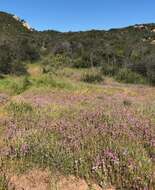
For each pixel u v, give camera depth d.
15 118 12.62
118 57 45.22
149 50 44.22
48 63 49.75
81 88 24.42
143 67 36.53
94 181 7.34
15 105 14.61
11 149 8.89
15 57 42.38
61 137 9.66
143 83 34.16
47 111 14.04
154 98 21.56
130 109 13.91
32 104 15.58
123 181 7.12
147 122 10.79
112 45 57.34
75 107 14.82
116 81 35.19
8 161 8.30
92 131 9.77
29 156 8.55
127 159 7.68
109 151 8.14
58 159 8.03
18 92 22.23
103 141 9.02
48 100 17.77
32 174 7.73
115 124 10.40
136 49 45.62
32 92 21.59
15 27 94.75
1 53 38.09
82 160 7.80
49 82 25.69
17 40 54.81
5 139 9.88
